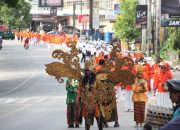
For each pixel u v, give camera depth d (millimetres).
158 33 48531
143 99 20297
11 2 49062
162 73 26672
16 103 30031
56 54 17734
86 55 64188
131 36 72625
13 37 137500
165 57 60500
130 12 71938
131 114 24844
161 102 26656
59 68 17672
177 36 51406
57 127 20828
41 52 87812
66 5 156500
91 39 89188
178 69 51156
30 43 117188
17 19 142875
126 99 25781
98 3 136375
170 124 7453
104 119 17828
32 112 25703
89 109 17594
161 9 47406
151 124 10156
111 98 17828
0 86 41406
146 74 33781
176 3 46969
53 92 36156
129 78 17703
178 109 8492
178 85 8586
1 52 88125
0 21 140500
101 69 17719
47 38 101688
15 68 59031
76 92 20172
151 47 63344
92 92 17562
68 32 143875
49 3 134375
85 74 17625
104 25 129750
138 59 35531
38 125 21422
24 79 47062
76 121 20625
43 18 166875
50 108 27281
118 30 73250
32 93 35844
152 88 33469
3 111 26297
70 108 20656
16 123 22062
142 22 56094
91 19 101875
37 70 56281
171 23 47906
